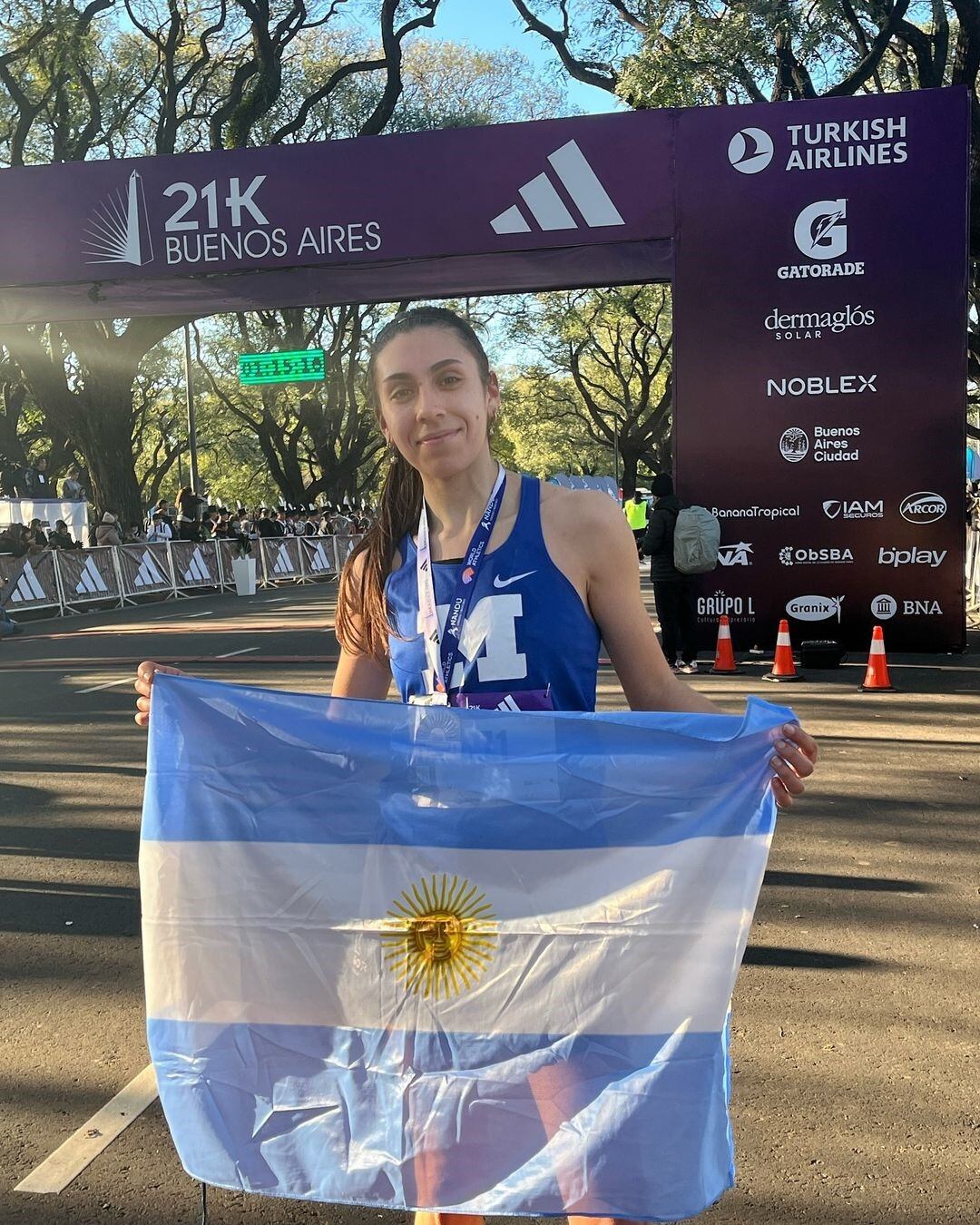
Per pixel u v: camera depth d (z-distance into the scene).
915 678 10.41
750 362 12.02
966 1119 3.06
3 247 13.73
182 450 53.44
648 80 16.91
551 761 1.78
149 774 1.88
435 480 1.86
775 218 11.87
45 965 4.21
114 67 28.95
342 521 36.91
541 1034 1.77
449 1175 1.77
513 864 1.79
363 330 39.47
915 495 11.82
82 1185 2.85
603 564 1.84
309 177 12.92
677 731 1.75
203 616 19.25
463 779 1.79
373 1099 1.80
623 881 1.76
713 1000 1.75
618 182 12.20
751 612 12.19
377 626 1.95
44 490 28.03
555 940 1.77
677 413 12.18
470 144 12.48
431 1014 1.79
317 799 1.83
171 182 13.27
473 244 12.61
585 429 58.38
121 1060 3.48
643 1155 1.72
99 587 21.83
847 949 4.21
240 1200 2.80
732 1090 3.23
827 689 9.90
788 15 16.50
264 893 1.84
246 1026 1.84
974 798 6.28
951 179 11.56
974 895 4.76
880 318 11.77
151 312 13.80
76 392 29.55
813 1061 3.39
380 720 1.82
